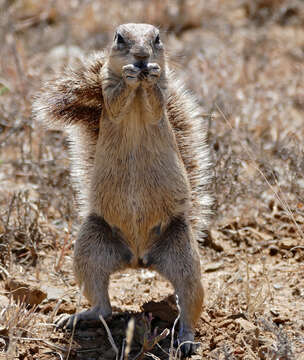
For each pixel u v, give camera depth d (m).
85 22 22.48
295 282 10.89
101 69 9.43
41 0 24.23
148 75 8.48
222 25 22.86
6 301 9.95
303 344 8.92
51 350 9.01
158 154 9.11
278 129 15.10
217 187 12.52
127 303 10.43
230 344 9.07
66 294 10.38
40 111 9.81
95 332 9.49
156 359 8.57
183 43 20.92
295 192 12.52
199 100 15.57
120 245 9.55
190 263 9.26
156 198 9.20
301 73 18.81
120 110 8.77
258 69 18.91
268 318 9.60
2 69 18.27
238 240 12.41
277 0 24.02
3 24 21.38
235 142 14.55
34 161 14.21
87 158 10.20
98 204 9.38
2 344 8.91
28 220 12.23
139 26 9.03
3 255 11.49
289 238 12.20
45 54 20.45
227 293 10.48
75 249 9.48
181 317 9.27
